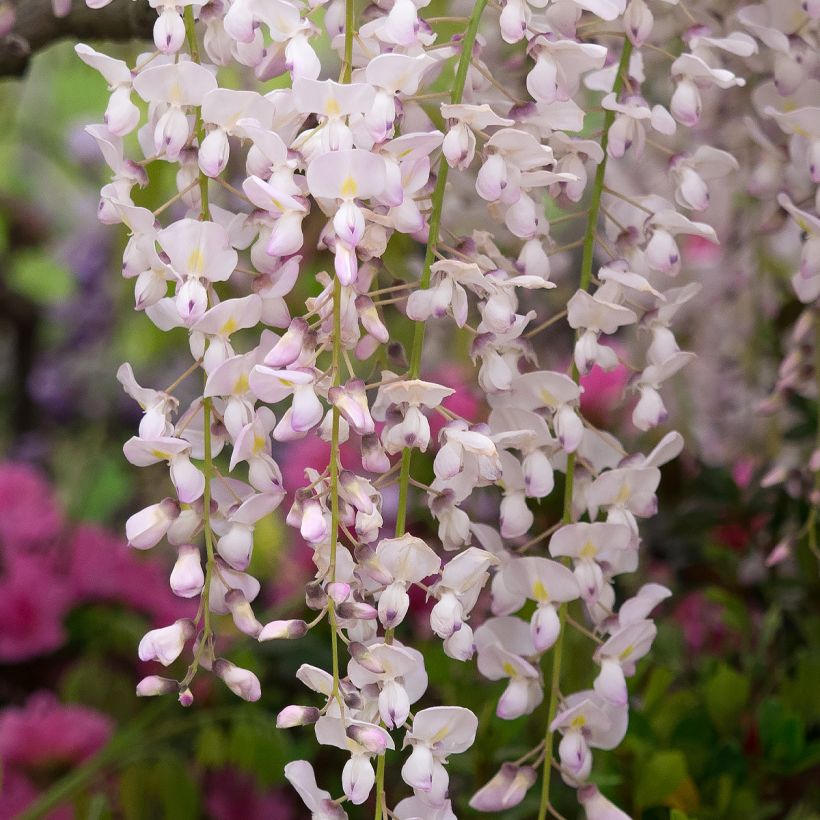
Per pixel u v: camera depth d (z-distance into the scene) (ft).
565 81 2.77
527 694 2.83
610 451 2.93
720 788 3.16
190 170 2.75
